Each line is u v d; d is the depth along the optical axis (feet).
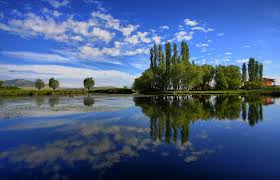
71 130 53.01
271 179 25.12
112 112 87.61
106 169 28.25
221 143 40.27
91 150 36.42
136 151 35.65
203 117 72.74
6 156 34.04
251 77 368.27
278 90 272.92
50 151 36.24
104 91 363.35
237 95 224.12
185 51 274.77
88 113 84.79
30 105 122.72
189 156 32.94
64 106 115.34
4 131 52.60
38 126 58.59
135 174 26.66
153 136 46.19
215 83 313.53
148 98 183.42
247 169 27.91
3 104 130.72
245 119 68.13
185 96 207.51
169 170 27.71
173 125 58.95
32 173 27.48
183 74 255.91
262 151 35.27
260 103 123.95
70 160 31.73
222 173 26.76
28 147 38.83
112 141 42.19
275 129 52.60
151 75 279.49
